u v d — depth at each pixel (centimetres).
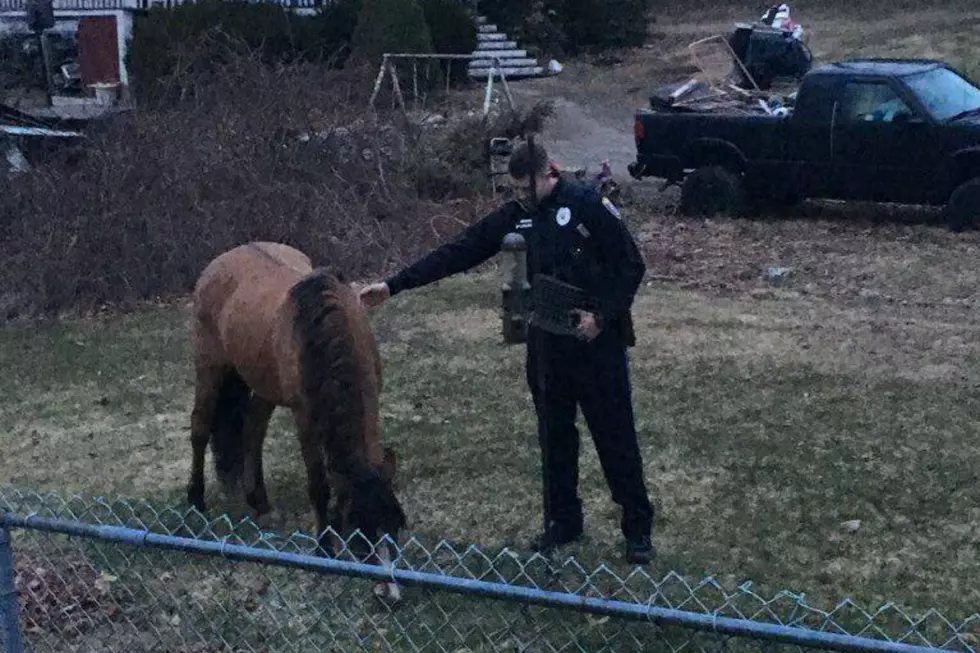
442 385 887
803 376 862
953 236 1270
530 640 518
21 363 1023
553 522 597
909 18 2547
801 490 667
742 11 2850
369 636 530
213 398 659
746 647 499
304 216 1269
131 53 2092
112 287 1206
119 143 1287
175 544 409
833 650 325
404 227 1335
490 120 1567
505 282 545
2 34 2297
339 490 507
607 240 542
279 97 1370
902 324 989
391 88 1917
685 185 1439
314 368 518
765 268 1190
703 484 683
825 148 1354
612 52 2522
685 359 916
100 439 832
